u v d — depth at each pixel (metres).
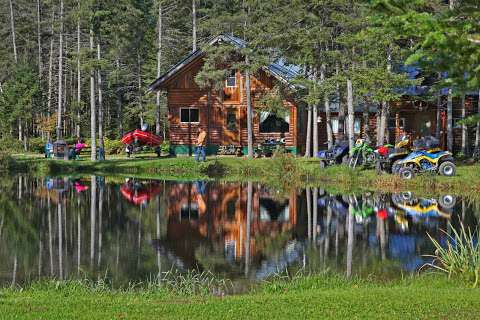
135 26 52.88
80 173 41.25
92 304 10.30
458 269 13.04
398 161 31.84
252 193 30.39
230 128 46.81
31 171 42.84
